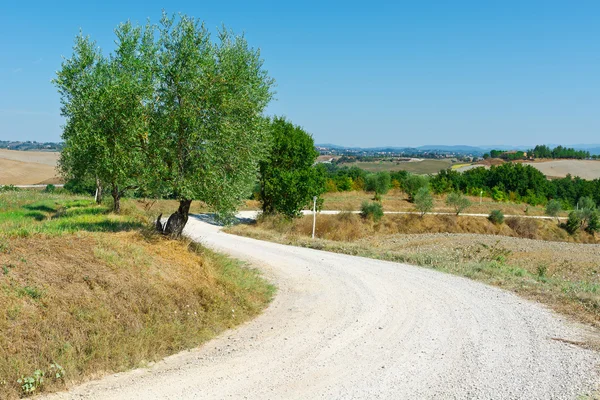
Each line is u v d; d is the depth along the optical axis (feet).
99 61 70.38
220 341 30.60
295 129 123.34
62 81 69.87
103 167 49.32
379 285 49.60
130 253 35.58
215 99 41.60
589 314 38.60
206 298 35.68
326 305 41.19
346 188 222.28
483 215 181.16
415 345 30.07
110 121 43.09
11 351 22.12
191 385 22.98
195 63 41.50
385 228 145.59
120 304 28.94
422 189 161.99
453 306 40.78
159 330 28.63
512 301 43.11
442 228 155.43
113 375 23.77
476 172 322.75
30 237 32.96
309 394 22.38
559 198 304.30
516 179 299.99
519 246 119.55
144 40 45.98
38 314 24.75
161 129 40.86
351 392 22.70
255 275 51.52
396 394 22.57
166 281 34.35
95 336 25.36
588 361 27.40
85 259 31.65
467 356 28.07
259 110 46.68
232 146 42.11
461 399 22.17
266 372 25.05
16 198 109.70
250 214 140.67
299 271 57.11
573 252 113.91
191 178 41.37
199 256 43.57
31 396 20.70
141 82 42.70
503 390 23.21
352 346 29.76
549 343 30.78
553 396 22.62
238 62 44.57
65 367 22.74
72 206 92.27
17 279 26.27
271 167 119.65
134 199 119.14
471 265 62.90
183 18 42.86
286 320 36.22
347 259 67.41
